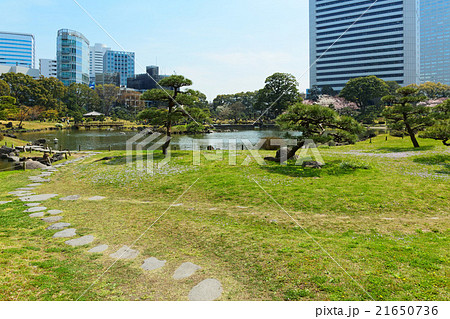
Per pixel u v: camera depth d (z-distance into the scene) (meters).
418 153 23.25
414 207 10.96
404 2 118.00
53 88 89.94
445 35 150.00
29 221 10.23
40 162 24.08
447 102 25.00
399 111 26.70
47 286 5.93
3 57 145.62
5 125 68.31
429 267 6.28
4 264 6.73
